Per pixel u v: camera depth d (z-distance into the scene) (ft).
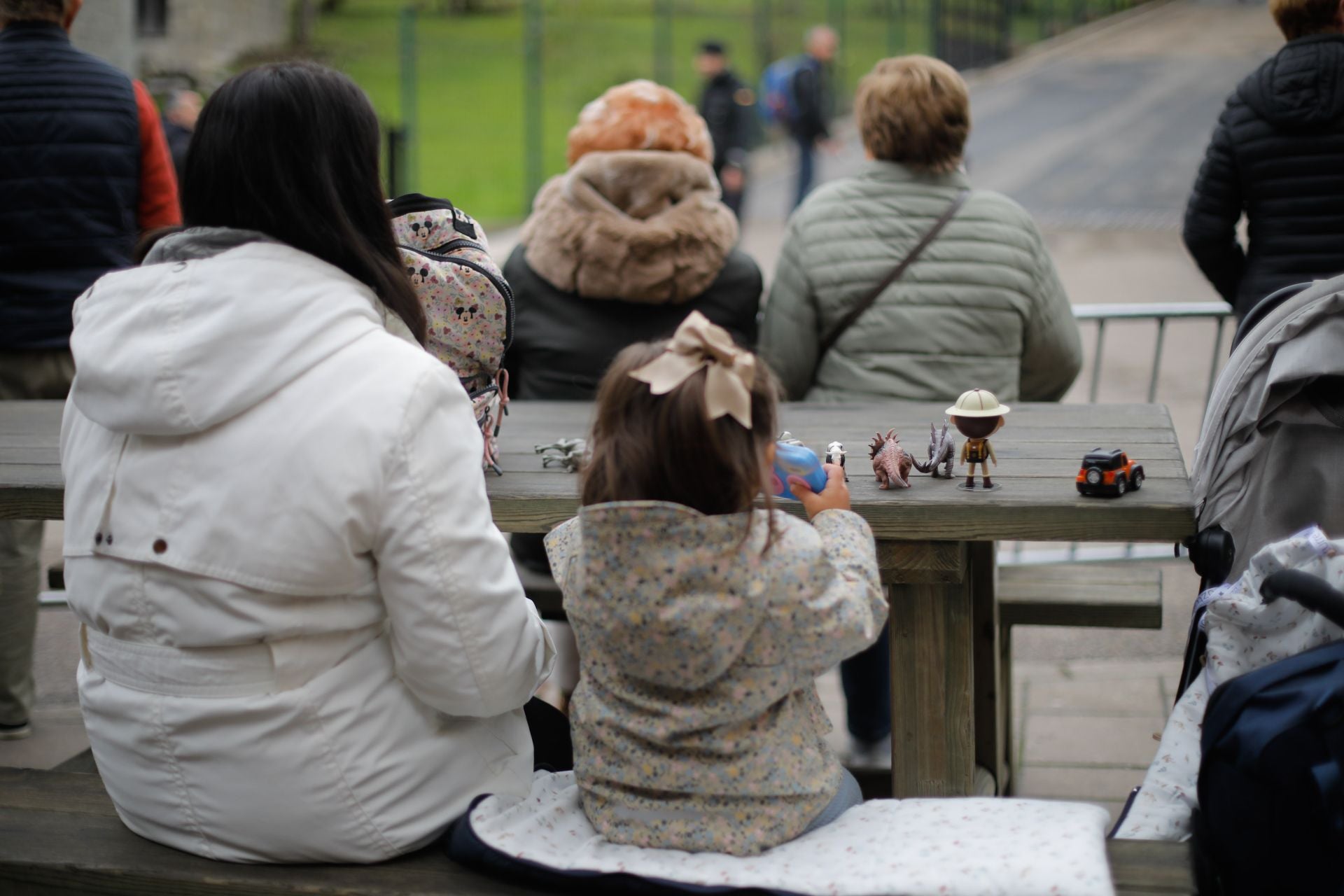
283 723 7.04
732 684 6.97
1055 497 8.77
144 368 6.75
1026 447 10.19
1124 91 80.33
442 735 7.55
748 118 45.42
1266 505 9.14
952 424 11.00
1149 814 8.12
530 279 12.66
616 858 7.11
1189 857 7.42
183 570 6.85
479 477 7.16
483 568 7.03
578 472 9.31
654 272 12.14
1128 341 31.83
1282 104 13.73
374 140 7.41
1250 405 8.91
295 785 7.13
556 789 8.02
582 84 92.43
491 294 9.18
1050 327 12.78
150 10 77.87
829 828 7.45
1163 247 44.06
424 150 73.36
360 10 114.73
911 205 12.48
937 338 12.35
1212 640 8.46
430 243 9.36
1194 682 8.95
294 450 6.77
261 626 6.89
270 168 7.04
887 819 7.50
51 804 8.27
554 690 15.25
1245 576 8.29
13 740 14.03
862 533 7.46
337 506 6.74
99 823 8.02
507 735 7.96
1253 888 7.42
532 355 12.76
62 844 7.74
